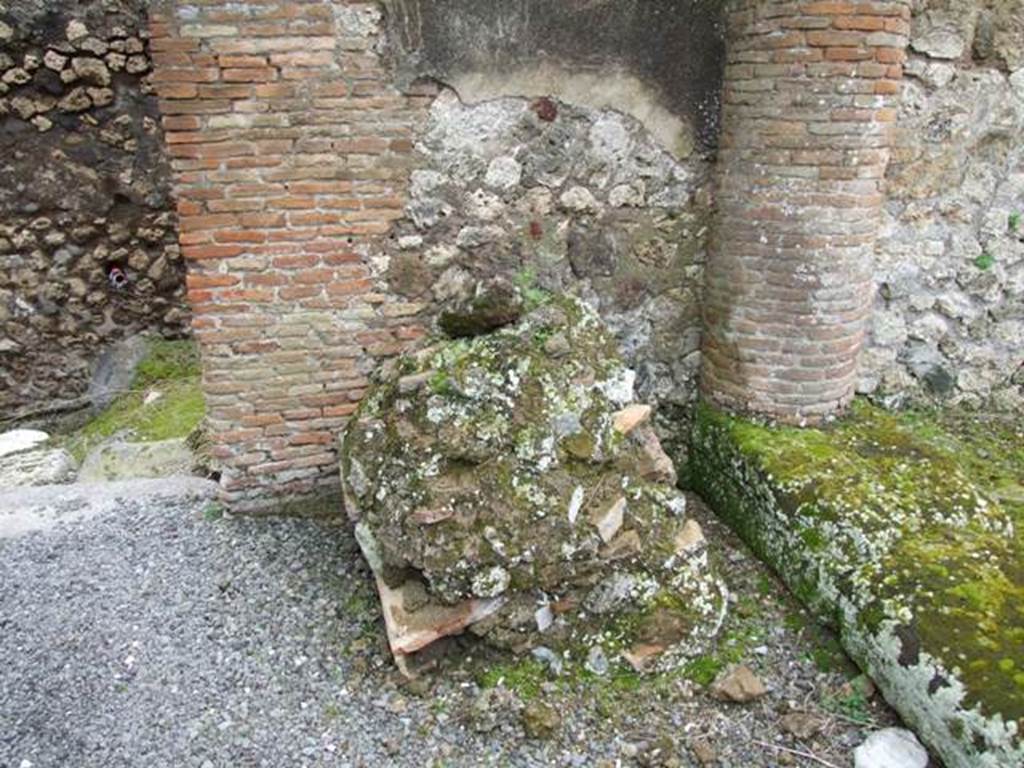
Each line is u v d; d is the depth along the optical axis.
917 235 3.68
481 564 2.53
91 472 4.14
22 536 3.30
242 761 2.37
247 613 2.90
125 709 2.51
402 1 2.93
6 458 4.50
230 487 3.39
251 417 3.31
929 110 3.49
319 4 2.86
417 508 2.57
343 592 3.02
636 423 2.85
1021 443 3.73
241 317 3.17
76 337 5.67
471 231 3.29
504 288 2.88
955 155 3.59
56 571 3.08
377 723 2.51
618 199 3.40
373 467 2.72
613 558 2.67
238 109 2.92
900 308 3.78
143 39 5.10
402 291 3.30
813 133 3.02
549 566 2.58
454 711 2.54
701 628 2.73
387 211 3.18
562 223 3.39
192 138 2.92
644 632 2.68
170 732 2.44
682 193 3.45
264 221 3.07
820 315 3.25
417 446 2.66
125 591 2.98
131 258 5.59
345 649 2.78
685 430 3.80
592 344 2.92
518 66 3.11
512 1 3.02
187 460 4.15
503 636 2.63
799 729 2.47
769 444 3.26
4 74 4.97
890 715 2.52
